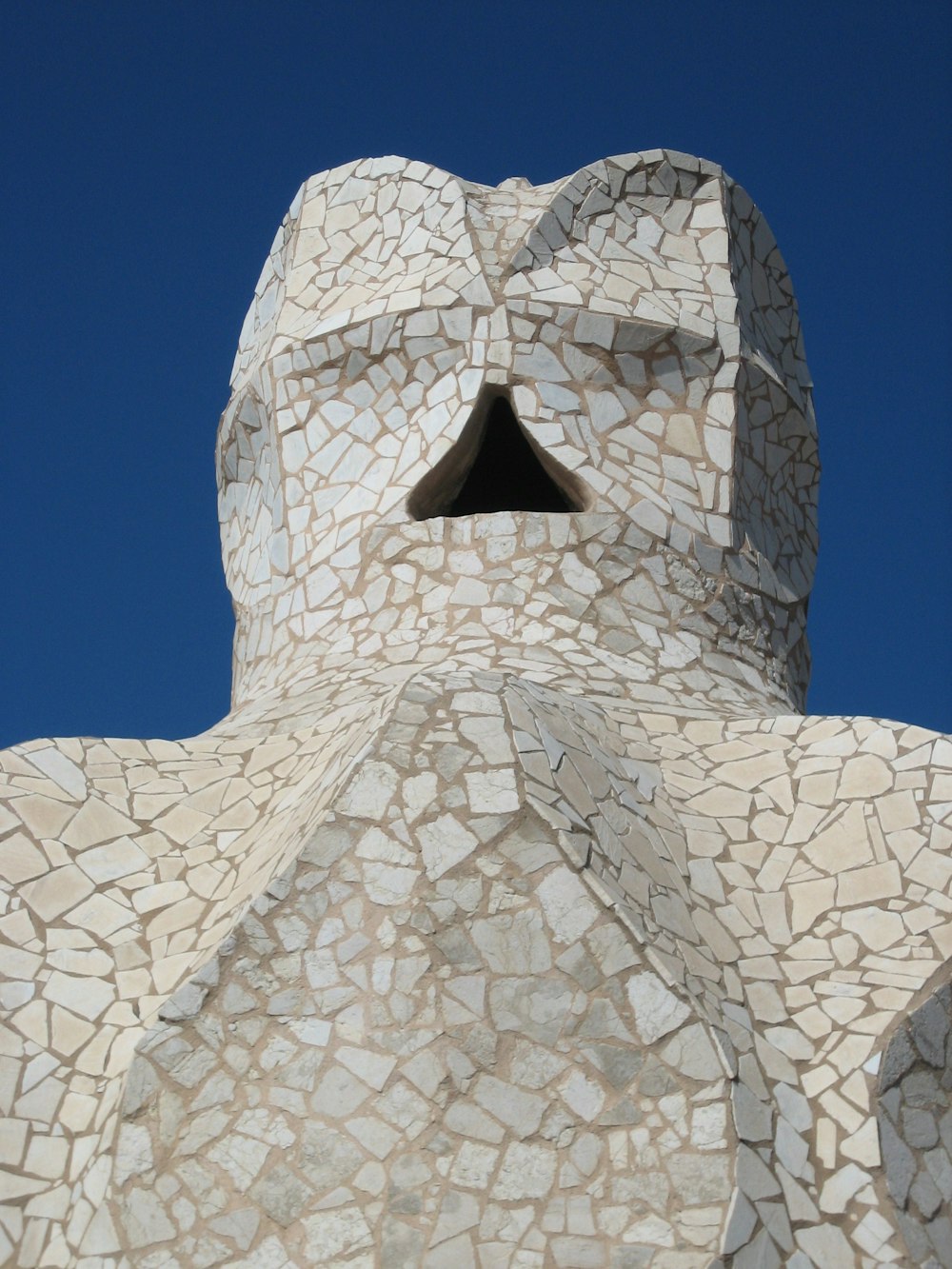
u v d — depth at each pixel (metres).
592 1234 7.95
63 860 9.84
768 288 13.04
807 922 9.47
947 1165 8.75
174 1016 8.36
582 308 11.89
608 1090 8.21
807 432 12.88
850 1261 8.25
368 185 12.67
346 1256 7.99
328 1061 8.30
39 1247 8.54
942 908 9.41
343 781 8.74
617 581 11.43
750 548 12.06
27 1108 8.94
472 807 8.64
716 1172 8.05
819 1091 8.72
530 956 8.42
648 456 11.85
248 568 12.48
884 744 10.09
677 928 8.90
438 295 11.91
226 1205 8.12
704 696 11.19
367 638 11.36
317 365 12.12
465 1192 8.05
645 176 12.56
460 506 13.84
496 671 9.37
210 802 10.23
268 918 8.49
